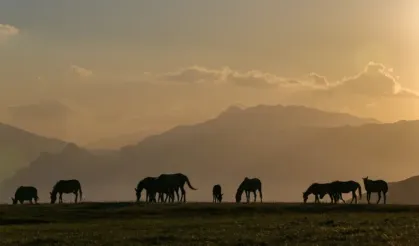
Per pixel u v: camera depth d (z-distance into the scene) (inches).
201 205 3046.3
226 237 1909.4
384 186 3572.8
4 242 1955.0
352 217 2512.3
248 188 3769.7
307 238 1843.0
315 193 3580.2
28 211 2920.8
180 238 1923.0
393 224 2149.4
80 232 2172.7
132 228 2265.0
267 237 1886.1
